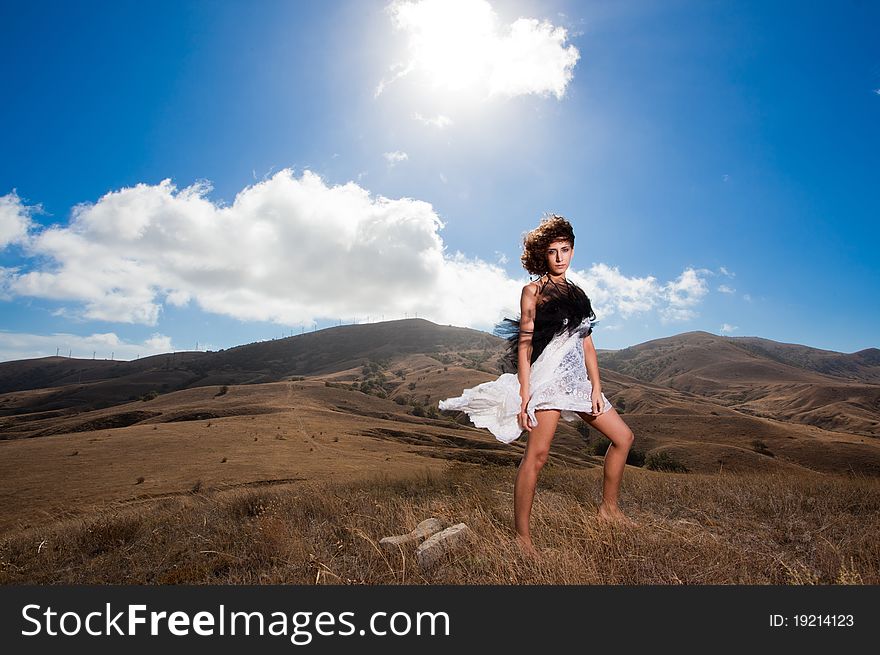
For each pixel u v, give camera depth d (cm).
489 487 666
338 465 5869
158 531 511
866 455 10044
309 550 374
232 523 519
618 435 361
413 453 7575
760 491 616
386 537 392
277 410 11175
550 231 354
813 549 363
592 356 367
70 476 5272
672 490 646
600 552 312
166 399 14100
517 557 310
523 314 348
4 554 509
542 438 334
